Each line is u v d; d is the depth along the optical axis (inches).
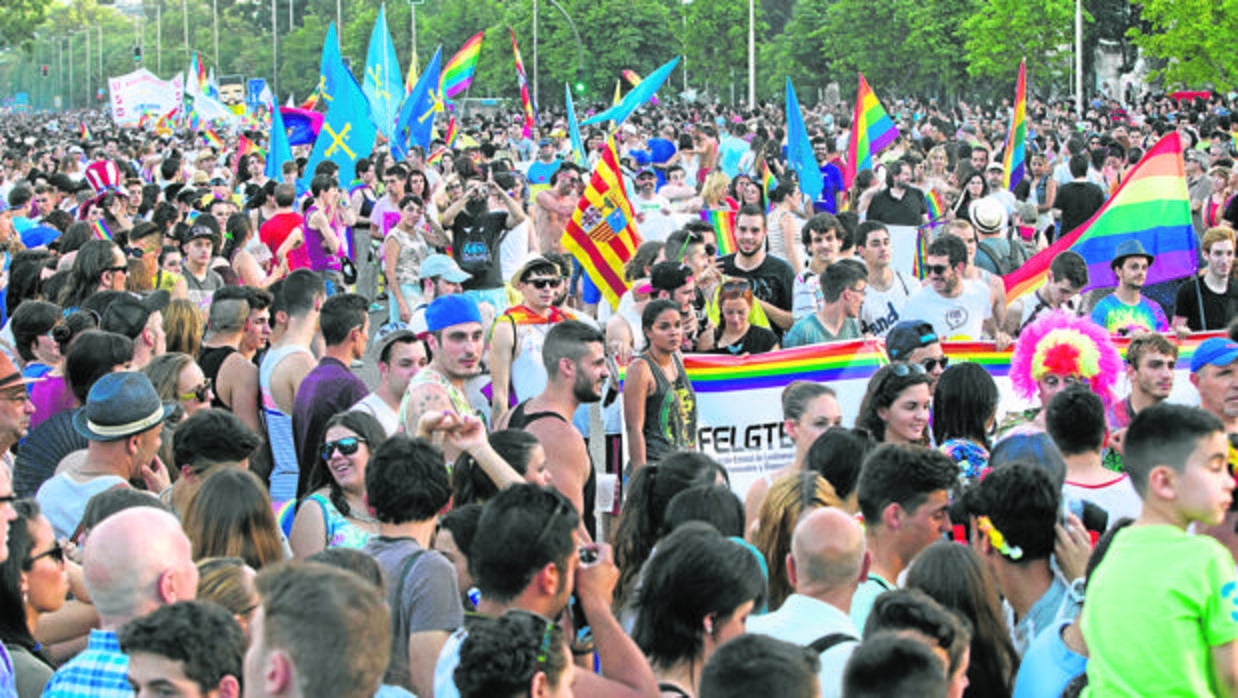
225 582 200.4
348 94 839.7
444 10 4052.7
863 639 178.4
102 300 406.0
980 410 296.7
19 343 360.5
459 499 259.1
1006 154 755.4
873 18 2839.6
